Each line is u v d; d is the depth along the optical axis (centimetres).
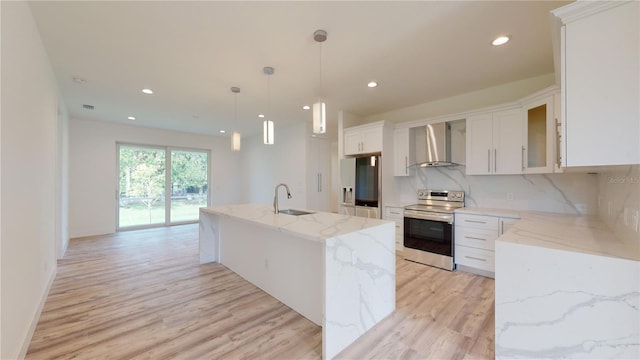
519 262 162
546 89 264
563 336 149
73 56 268
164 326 215
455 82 339
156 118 542
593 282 140
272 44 246
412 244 380
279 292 264
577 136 134
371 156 433
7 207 155
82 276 327
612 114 126
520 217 288
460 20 210
